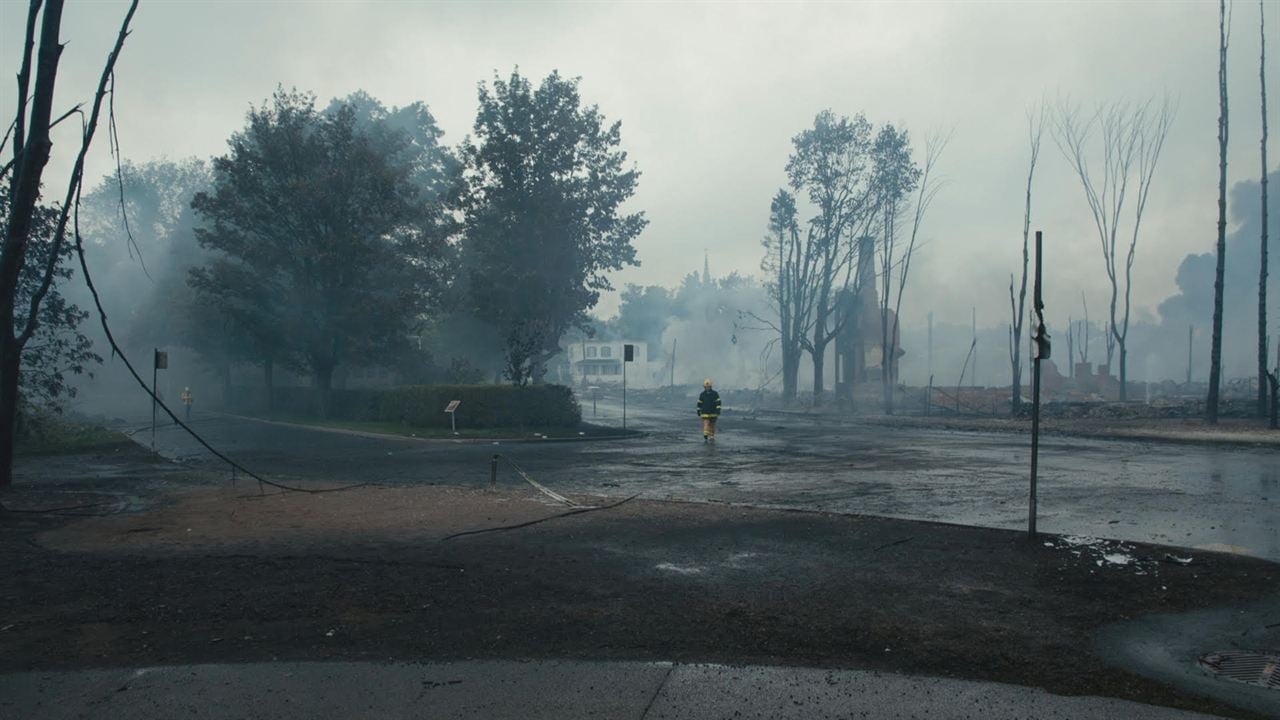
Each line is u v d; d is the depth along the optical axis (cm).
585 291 4472
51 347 2373
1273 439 2280
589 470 1673
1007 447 2181
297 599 622
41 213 2183
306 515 1057
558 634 535
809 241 4878
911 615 582
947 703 418
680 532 921
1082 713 405
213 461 1908
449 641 520
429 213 4588
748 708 411
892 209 4497
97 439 2361
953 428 3048
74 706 416
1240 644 522
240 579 688
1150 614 588
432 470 1697
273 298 3831
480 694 430
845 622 564
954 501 1180
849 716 401
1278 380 2912
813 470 1634
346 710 411
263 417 4091
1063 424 3144
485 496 1252
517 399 2966
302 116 3894
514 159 4141
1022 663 481
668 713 405
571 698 424
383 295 4062
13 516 1049
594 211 4425
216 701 422
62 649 505
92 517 1051
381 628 549
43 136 1129
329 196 3644
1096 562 756
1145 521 993
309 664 476
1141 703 419
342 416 3872
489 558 777
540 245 4184
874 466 1698
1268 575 703
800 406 4831
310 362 3984
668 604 611
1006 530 920
